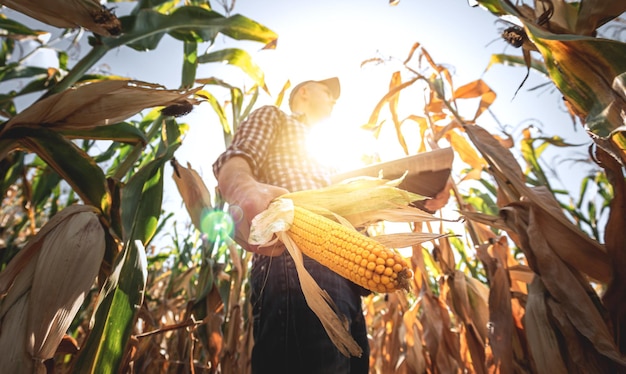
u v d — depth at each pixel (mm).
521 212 2127
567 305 1850
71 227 1521
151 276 4742
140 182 1971
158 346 3121
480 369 2605
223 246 3768
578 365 1794
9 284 1433
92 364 1448
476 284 2842
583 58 1749
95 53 2396
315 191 1530
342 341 1228
